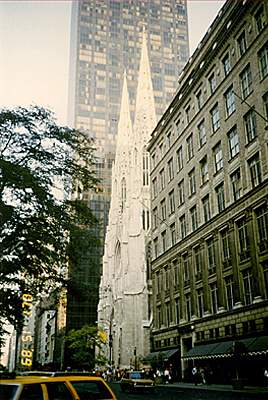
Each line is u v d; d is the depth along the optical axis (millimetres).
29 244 19656
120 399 23953
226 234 36688
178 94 49688
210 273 38969
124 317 89188
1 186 19750
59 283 21922
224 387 30438
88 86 159375
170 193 51125
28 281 20875
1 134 21125
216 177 38969
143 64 111250
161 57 173750
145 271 88250
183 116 48344
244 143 34281
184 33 181750
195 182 43562
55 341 119438
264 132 31375
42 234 19922
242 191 34188
